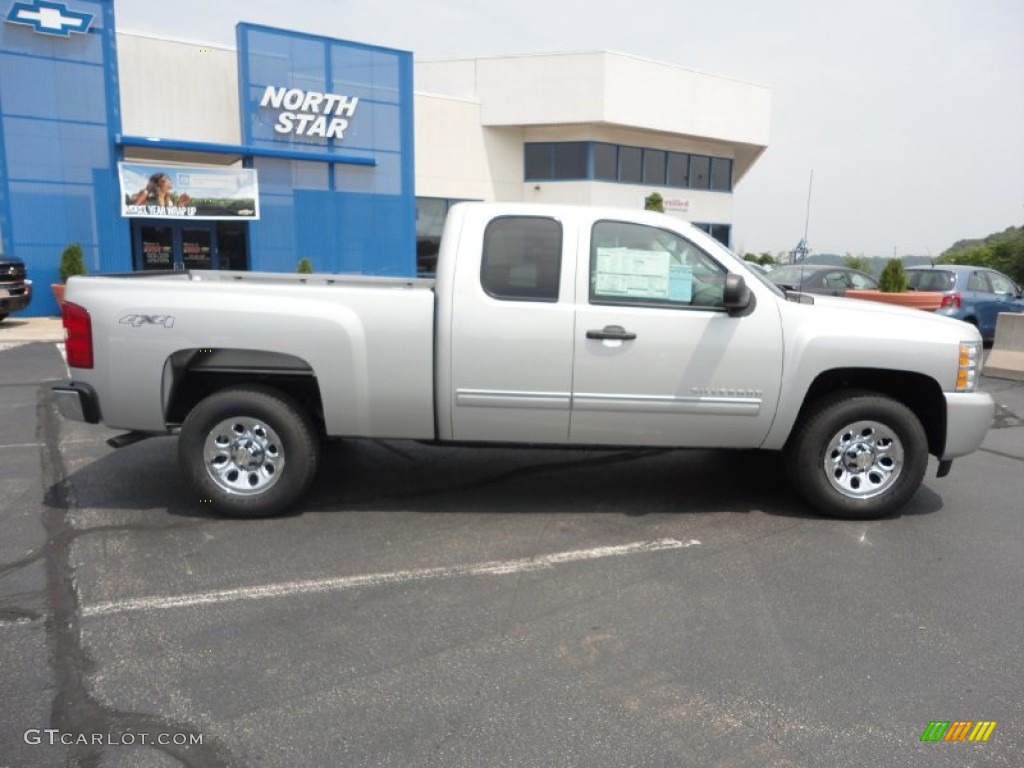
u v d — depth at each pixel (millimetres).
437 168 27562
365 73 22000
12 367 11406
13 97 17344
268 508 5145
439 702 3148
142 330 4941
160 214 18906
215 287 4992
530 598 4082
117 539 4805
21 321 17250
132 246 19828
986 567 4574
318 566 4445
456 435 5168
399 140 22844
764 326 5051
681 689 3266
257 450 5148
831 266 15102
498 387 5023
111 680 3268
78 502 5465
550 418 5098
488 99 28219
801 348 5051
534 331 4969
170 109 20188
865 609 4012
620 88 28031
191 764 2760
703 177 32906
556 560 4582
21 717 3006
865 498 5289
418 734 2947
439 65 28406
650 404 5059
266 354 5035
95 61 18000
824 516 5387
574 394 5039
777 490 6000
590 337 4980
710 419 5129
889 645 3652
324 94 21266
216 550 4660
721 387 5074
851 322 5129
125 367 4980
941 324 5281
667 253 5051
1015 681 3369
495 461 6680
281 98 20703
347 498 5656
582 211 5051
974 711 3146
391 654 3510
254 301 4953
